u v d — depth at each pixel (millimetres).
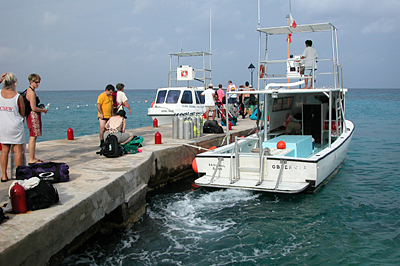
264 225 6262
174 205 7402
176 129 11094
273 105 10266
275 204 7281
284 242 5598
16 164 5742
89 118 33688
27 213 4145
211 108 16031
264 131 9242
